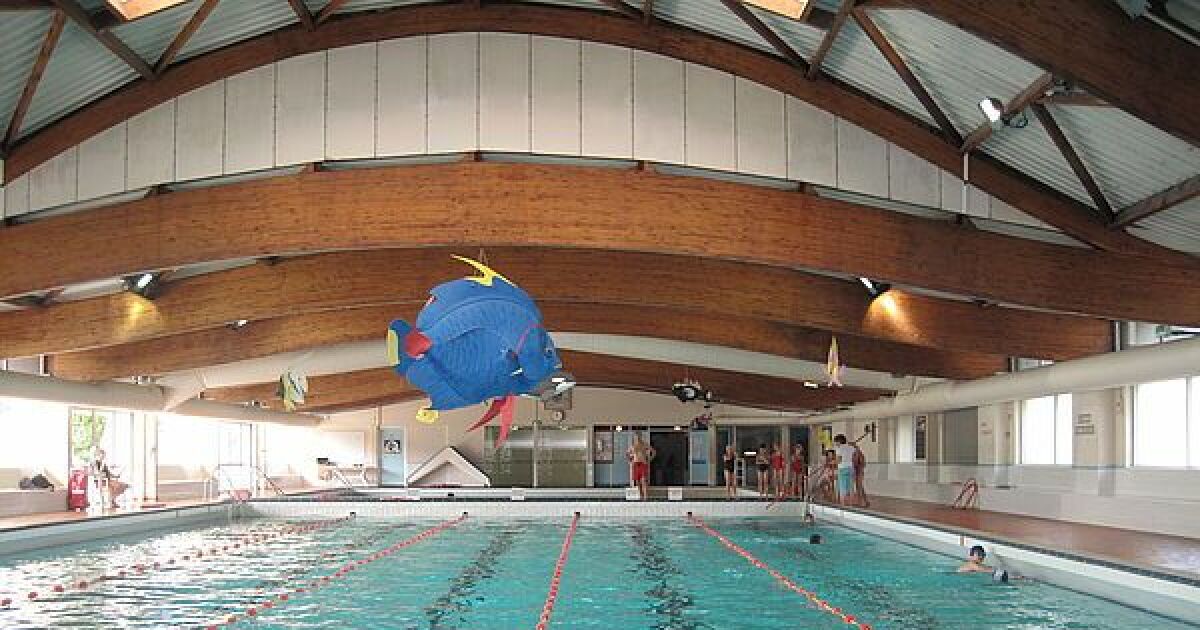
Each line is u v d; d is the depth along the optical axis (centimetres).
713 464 3800
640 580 1209
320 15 1258
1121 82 774
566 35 1296
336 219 1300
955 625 902
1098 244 1193
